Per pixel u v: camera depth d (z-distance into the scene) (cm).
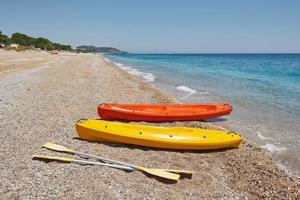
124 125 509
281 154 495
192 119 666
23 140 476
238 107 841
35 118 602
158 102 867
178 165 430
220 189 373
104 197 328
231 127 642
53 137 502
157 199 335
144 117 643
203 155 471
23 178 352
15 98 774
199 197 350
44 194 323
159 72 2139
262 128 635
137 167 397
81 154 432
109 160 415
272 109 813
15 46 5075
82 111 702
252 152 492
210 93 1092
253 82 1462
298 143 545
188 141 475
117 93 988
